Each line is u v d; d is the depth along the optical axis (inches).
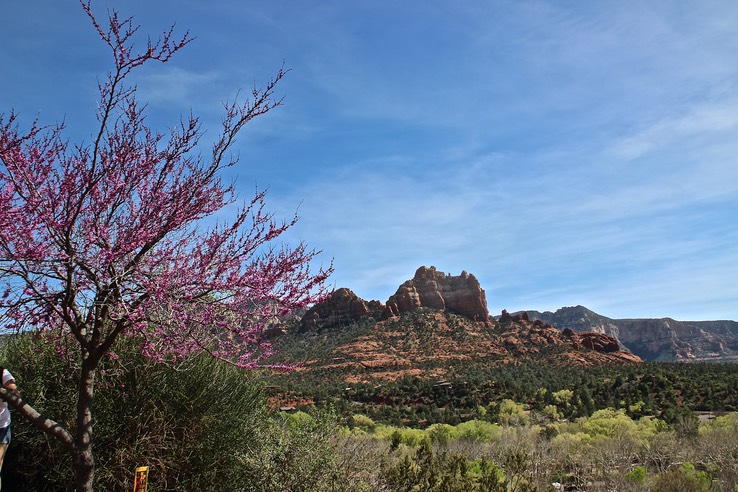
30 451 253.9
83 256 175.3
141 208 187.2
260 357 200.1
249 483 274.4
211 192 193.0
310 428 296.2
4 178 172.6
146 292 175.6
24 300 170.7
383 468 355.6
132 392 255.0
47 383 255.1
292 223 202.2
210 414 270.1
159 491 250.2
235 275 187.5
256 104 196.5
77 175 178.2
